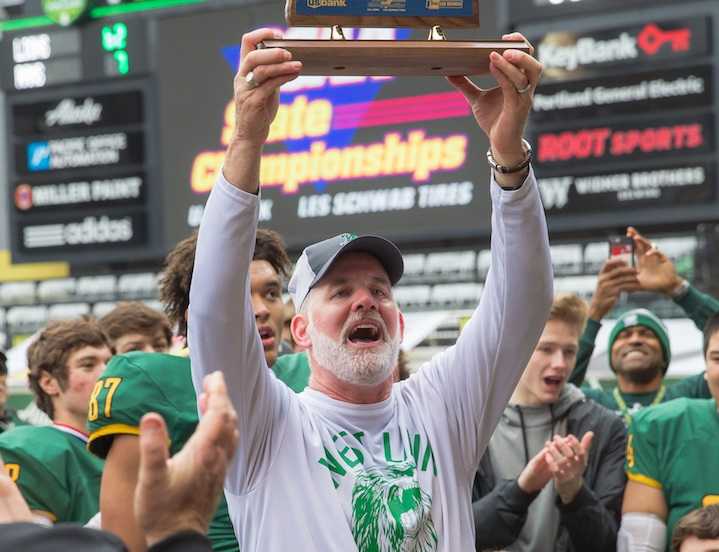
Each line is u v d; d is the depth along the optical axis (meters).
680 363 13.94
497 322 4.31
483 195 19.42
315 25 3.95
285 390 4.32
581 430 6.59
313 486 4.07
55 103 21.94
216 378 2.79
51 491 6.09
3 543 2.38
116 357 5.22
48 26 21.97
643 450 6.26
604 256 18.94
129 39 21.50
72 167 21.81
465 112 19.56
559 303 6.57
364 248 4.33
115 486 4.98
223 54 20.98
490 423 4.42
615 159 18.39
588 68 18.55
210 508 2.70
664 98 18.12
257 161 3.91
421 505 4.08
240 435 4.05
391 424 4.30
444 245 21.56
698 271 18.12
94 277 22.58
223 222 3.90
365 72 4.05
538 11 18.86
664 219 18.11
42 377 6.46
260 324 5.41
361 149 20.23
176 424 5.04
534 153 18.86
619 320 8.12
